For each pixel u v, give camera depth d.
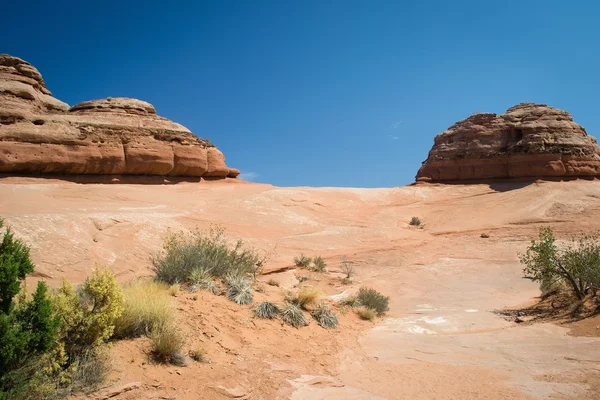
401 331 10.95
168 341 6.16
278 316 9.73
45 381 4.71
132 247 17.06
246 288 10.40
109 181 36.91
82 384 4.94
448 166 56.56
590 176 50.91
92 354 5.52
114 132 37.84
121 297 6.14
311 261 21.55
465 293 17.48
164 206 28.53
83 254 14.96
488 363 7.72
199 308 8.59
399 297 16.83
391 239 30.97
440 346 9.20
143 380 5.41
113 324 6.20
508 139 54.81
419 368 7.61
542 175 50.25
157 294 8.25
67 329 5.46
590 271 11.54
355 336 10.15
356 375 7.20
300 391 6.07
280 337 8.70
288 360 7.50
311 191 44.62
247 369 6.61
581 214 35.38
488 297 16.53
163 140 40.88
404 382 6.84
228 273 11.21
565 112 55.94
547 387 6.18
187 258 10.84
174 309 7.75
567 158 50.03
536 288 18.14
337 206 41.75
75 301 5.83
